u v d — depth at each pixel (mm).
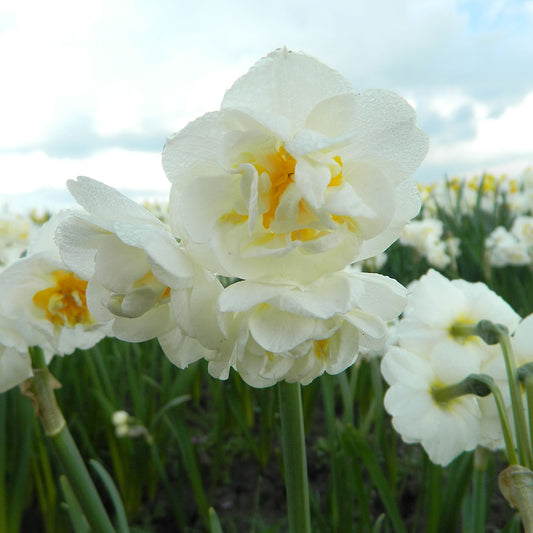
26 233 558
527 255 542
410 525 343
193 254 112
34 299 169
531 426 137
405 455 407
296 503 139
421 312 187
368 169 109
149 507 376
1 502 300
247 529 348
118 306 119
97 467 249
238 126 107
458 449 184
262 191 104
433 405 184
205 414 477
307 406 430
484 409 184
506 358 143
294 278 109
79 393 383
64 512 336
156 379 515
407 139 109
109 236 117
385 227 106
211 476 404
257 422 469
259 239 108
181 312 111
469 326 182
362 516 265
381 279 119
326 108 108
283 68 109
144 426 374
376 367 326
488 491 286
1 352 167
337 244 104
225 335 109
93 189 115
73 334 186
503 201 893
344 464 289
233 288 107
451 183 1032
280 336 108
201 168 110
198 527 356
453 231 702
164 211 993
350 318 115
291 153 101
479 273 664
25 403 305
